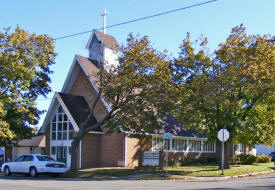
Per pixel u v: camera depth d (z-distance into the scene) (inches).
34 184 670.5
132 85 950.4
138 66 933.8
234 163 1385.3
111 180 806.5
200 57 976.3
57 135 1243.2
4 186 625.3
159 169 1033.5
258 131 1105.4
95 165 1214.3
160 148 1325.0
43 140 1291.8
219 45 1001.5
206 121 1020.5
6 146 1191.6
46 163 900.0
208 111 973.8
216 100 883.4
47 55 1157.1
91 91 1298.0
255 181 756.6
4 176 955.3
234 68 933.8
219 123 1014.4
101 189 571.8
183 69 991.6
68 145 1203.2
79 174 917.8
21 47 1087.6
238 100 1000.2
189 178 827.4
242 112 1056.8
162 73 945.5
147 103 948.0
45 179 828.6
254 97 1013.2
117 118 944.9
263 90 966.4
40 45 1134.4
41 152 1359.5
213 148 1616.6
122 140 1188.5
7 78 1063.0
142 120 923.4
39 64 1146.0
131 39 958.4
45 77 1190.3
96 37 1429.6
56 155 1234.6
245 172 954.7
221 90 922.1
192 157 1459.2
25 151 1443.2
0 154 1620.3
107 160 1215.6
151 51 949.2
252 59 941.8
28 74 1081.4
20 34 1085.8
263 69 926.4
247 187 604.7
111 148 1212.5
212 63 980.6
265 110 1078.4
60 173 935.7
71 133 1203.9
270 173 1052.5
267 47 944.9
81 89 1332.4
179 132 1363.2
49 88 1224.2
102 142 1239.5
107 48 1412.4
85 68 1291.8
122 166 1171.9
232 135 1064.2
